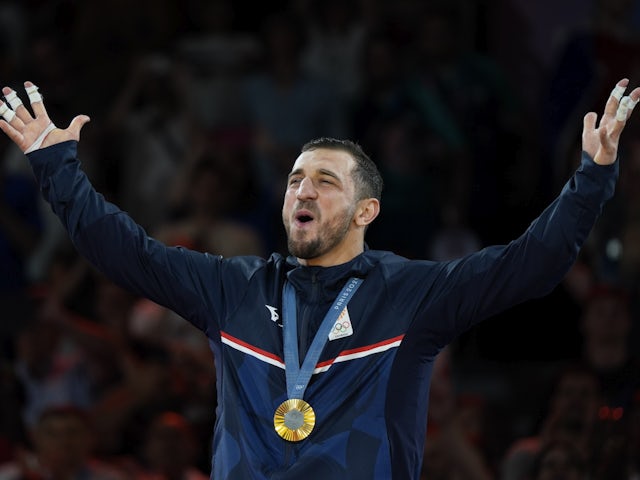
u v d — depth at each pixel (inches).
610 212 1250.0
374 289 527.8
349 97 1440.7
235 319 530.9
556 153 1364.4
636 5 1454.2
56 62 1454.2
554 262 501.4
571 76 1382.9
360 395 507.5
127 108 1401.3
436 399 1048.8
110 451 1067.3
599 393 1016.9
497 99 1359.5
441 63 1368.1
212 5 1465.3
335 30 1470.2
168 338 1153.4
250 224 1307.8
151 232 1342.3
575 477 971.9
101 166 1389.0
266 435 506.3
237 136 1390.3
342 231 530.9
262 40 1428.4
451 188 1321.4
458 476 1015.6
